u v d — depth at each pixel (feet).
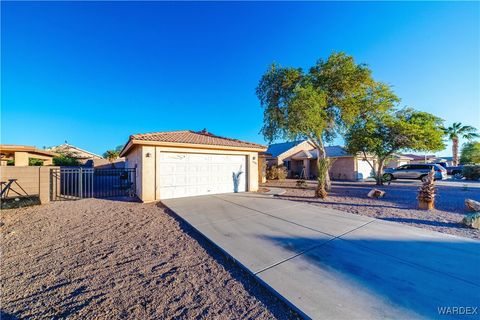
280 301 9.72
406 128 48.39
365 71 40.16
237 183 43.86
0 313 8.85
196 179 38.42
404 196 38.47
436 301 9.39
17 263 13.26
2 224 21.16
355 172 76.89
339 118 45.34
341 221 22.33
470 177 71.51
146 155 33.04
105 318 8.60
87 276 11.82
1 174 30.27
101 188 51.80
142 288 10.73
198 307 9.30
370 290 10.23
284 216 24.34
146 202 32.53
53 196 34.99
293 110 36.58
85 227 20.52
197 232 19.24
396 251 14.82
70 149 113.80
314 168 89.66
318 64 44.11
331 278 11.32
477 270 12.14
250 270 12.13
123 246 16.15
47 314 8.81
